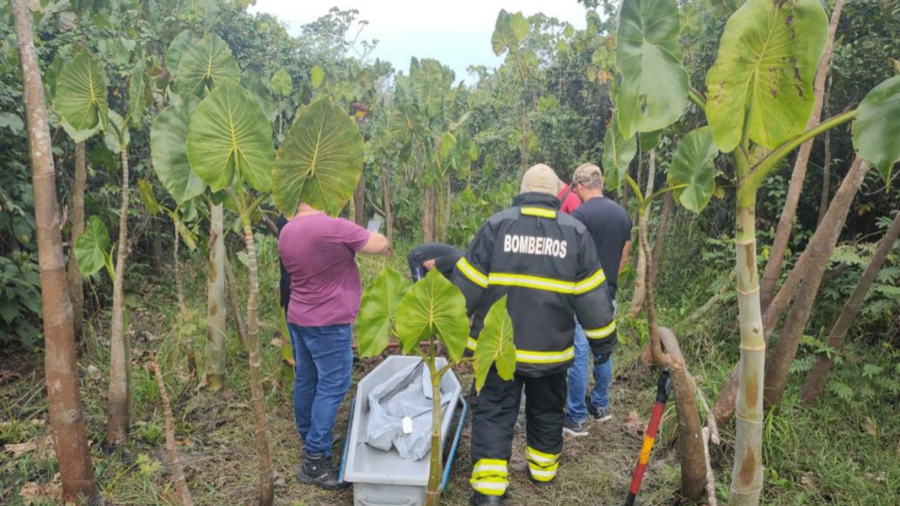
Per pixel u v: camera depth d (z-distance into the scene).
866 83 5.13
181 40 3.95
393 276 2.47
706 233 6.25
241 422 3.94
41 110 2.64
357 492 3.02
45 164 2.67
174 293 6.07
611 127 3.14
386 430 3.37
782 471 3.45
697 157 2.85
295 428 3.92
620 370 4.81
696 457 3.02
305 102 7.10
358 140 2.36
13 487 3.12
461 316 2.40
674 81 1.81
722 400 3.68
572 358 3.16
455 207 8.11
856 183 3.38
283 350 4.16
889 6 4.87
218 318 4.18
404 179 9.48
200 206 4.04
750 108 1.79
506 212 3.11
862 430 3.79
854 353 4.39
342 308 3.21
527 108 9.38
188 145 2.33
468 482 3.44
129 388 3.56
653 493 3.31
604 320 3.04
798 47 1.68
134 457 3.45
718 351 4.86
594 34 8.84
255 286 2.61
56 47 5.30
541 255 3.02
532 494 3.35
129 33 5.46
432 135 7.30
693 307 5.61
